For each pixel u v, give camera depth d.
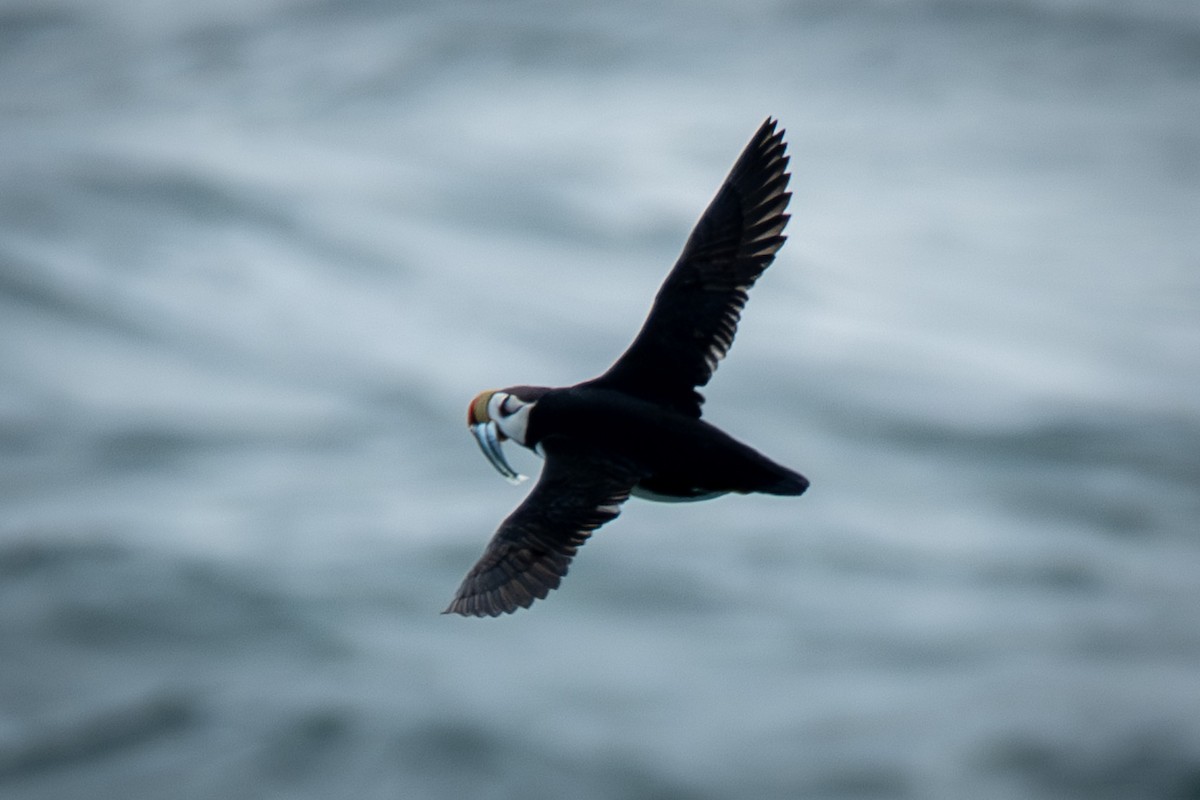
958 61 46.78
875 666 19.78
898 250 34.66
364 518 23.09
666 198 37.12
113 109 44.66
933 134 42.16
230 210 35.75
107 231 34.44
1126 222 36.66
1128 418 26.62
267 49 49.41
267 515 23.16
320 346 29.44
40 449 25.17
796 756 18.09
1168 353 29.52
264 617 20.56
